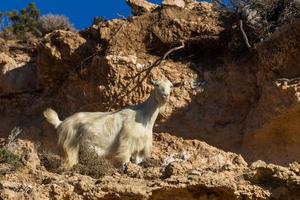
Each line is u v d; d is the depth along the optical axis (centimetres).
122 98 3503
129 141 2970
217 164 2817
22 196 2341
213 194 2372
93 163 2728
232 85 3450
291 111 3148
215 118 3403
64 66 3766
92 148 2958
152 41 3675
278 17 3606
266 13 3616
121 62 3541
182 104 3469
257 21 3594
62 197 2359
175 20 3691
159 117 3431
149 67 3525
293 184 2361
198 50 3684
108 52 3634
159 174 2472
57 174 2586
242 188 2359
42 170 2633
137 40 3675
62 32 3784
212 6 3816
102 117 3022
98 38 3719
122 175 2527
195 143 3278
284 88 3191
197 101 3475
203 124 3397
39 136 3644
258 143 3238
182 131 3397
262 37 3538
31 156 2633
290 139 3170
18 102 3909
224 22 3697
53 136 3609
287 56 3303
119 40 3669
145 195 2344
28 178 2519
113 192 2345
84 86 3622
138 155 2997
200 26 3672
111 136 2986
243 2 3659
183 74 3566
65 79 3778
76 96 3656
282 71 3300
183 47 3609
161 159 3047
